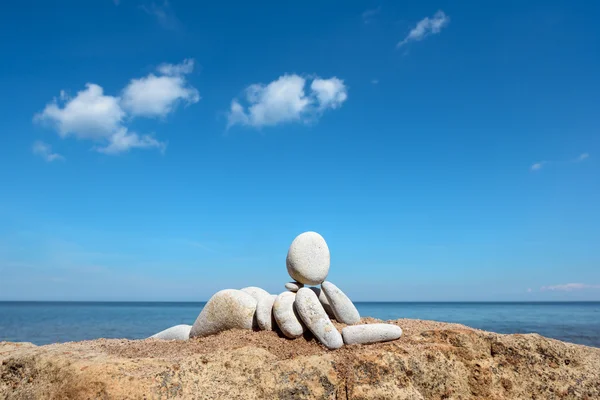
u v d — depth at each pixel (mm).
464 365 7559
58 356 6734
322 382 6715
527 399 7379
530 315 51000
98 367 6176
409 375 7109
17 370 6777
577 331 28453
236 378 6492
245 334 8367
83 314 56094
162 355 7375
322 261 9086
